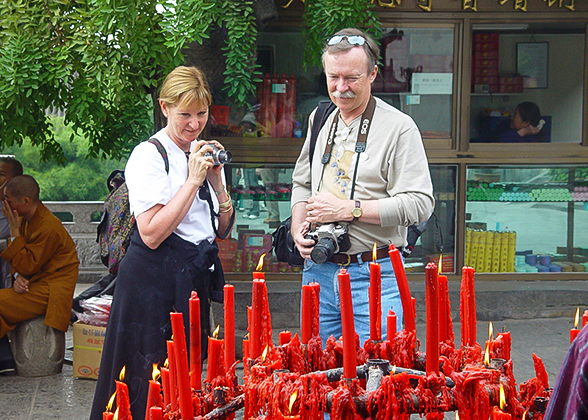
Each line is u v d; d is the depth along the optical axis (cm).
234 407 106
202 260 229
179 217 219
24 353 418
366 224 229
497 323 543
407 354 118
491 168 593
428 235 589
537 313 553
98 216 966
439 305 118
